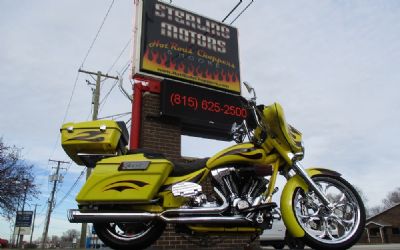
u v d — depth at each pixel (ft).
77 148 12.79
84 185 11.94
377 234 122.31
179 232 12.34
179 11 29.76
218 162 12.50
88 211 11.85
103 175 11.99
